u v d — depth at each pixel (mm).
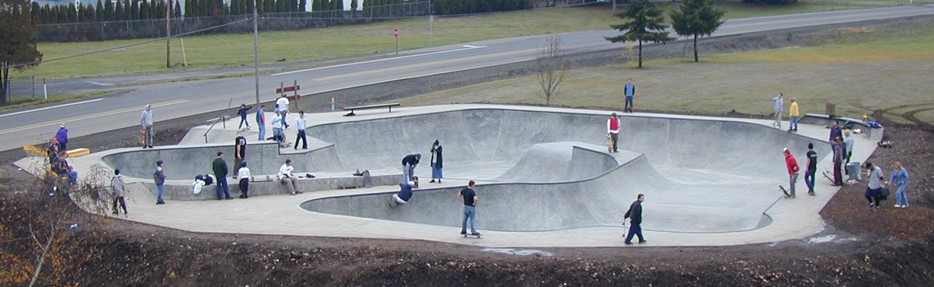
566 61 59219
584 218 31422
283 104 41406
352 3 90688
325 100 51875
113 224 26438
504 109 46719
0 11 52375
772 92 51750
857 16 86875
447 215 31109
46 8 78312
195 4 82375
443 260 22719
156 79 59188
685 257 23094
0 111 48656
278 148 36906
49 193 26562
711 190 35594
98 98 52219
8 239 24953
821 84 53906
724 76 58062
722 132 42188
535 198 31453
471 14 93375
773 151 40188
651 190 34906
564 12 94500
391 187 34094
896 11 90000
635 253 23422
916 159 35062
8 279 23891
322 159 38562
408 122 44781
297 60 68438
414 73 60688
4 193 28953
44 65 66188
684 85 54875
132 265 24219
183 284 23297
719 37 74625
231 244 24234
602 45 72562
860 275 22672
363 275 22297
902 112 45250
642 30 62938
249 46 75688
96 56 70562
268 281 22719
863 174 33375
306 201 29578
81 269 24422
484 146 45812
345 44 77000
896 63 62094
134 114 47625
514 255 23125
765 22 84375
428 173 40812
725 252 23594
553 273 22109
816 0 99438
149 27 79938
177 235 25203
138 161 36000
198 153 36875
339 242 24328
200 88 55500
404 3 92438
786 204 29484
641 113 45938
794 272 22422
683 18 64938
